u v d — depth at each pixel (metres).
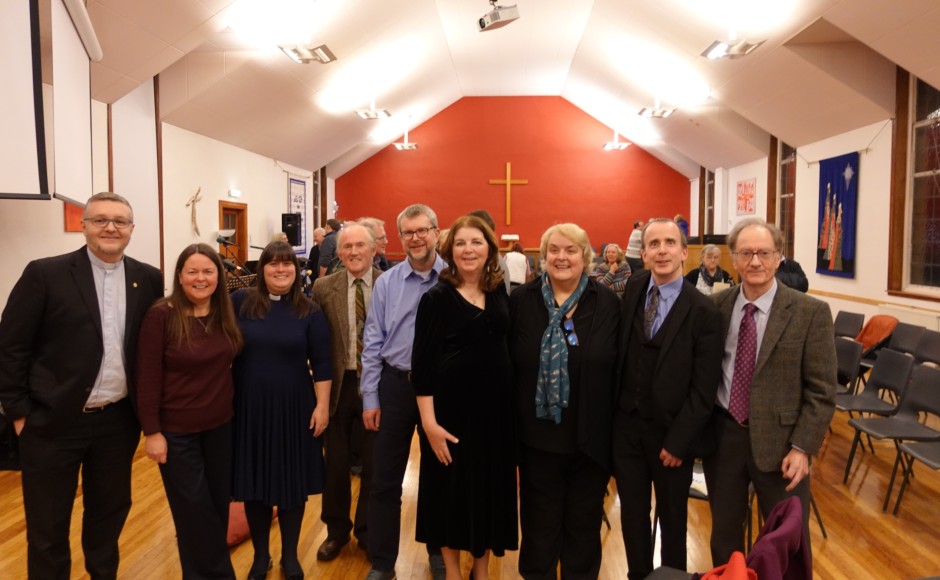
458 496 2.21
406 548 2.94
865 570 2.76
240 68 6.81
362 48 8.09
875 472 3.96
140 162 6.25
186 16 5.09
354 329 2.81
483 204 14.02
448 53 10.52
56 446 2.13
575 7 8.55
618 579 2.68
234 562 2.79
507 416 2.21
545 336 2.16
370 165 13.99
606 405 2.20
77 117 3.00
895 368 4.01
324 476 2.65
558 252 2.14
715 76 8.01
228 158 8.48
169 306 2.29
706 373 2.08
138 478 3.78
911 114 6.28
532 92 13.70
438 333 2.16
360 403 2.81
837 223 7.45
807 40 6.37
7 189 2.34
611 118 12.98
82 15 2.89
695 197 13.41
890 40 5.19
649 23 7.64
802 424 2.04
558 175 13.92
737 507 2.19
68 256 2.17
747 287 2.18
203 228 7.74
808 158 8.30
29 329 2.09
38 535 2.13
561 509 2.28
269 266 2.49
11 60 2.33
